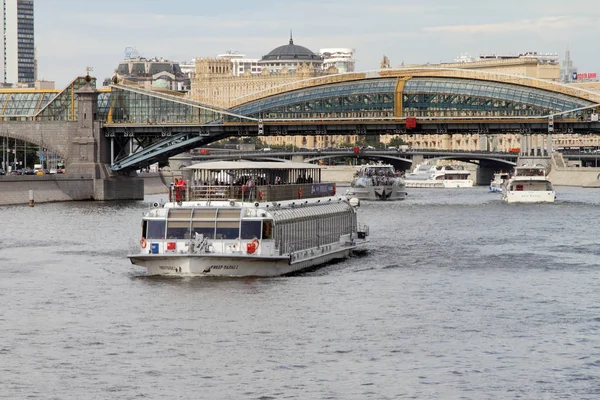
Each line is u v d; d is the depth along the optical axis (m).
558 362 80.12
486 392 73.12
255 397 71.88
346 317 94.94
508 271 124.88
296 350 83.19
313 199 131.50
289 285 110.81
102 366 78.88
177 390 73.31
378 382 75.12
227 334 88.06
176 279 112.94
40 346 84.56
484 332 89.50
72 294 106.69
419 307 100.19
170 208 113.62
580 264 132.25
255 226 112.94
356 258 136.62
